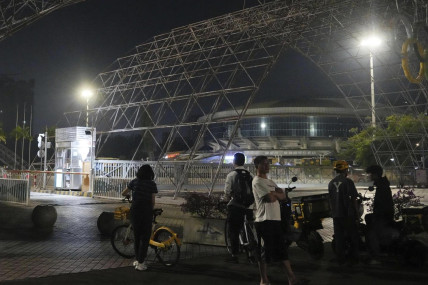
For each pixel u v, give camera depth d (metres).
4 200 18.94
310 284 6.28
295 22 19.64
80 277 6.59
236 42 21.27
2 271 6.94
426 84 26.98
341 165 7.55
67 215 14.77
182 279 6.55
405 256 7.50
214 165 23.94
